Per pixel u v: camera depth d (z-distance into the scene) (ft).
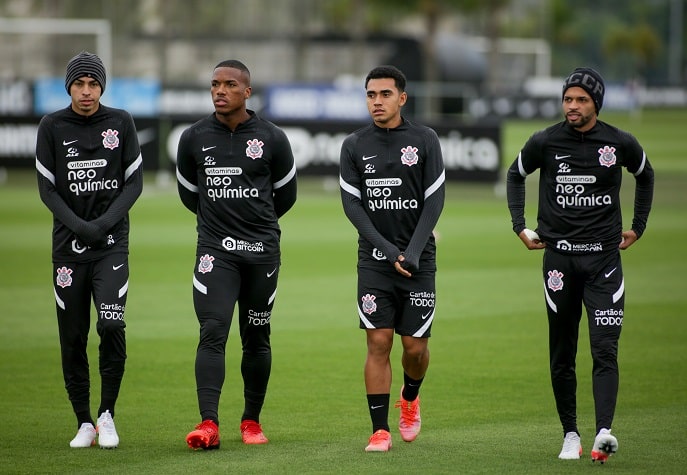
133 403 94.27
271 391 99.14
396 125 79.92
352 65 629.10
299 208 264.52
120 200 80.28
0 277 164.04
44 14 567.18
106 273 79.66
